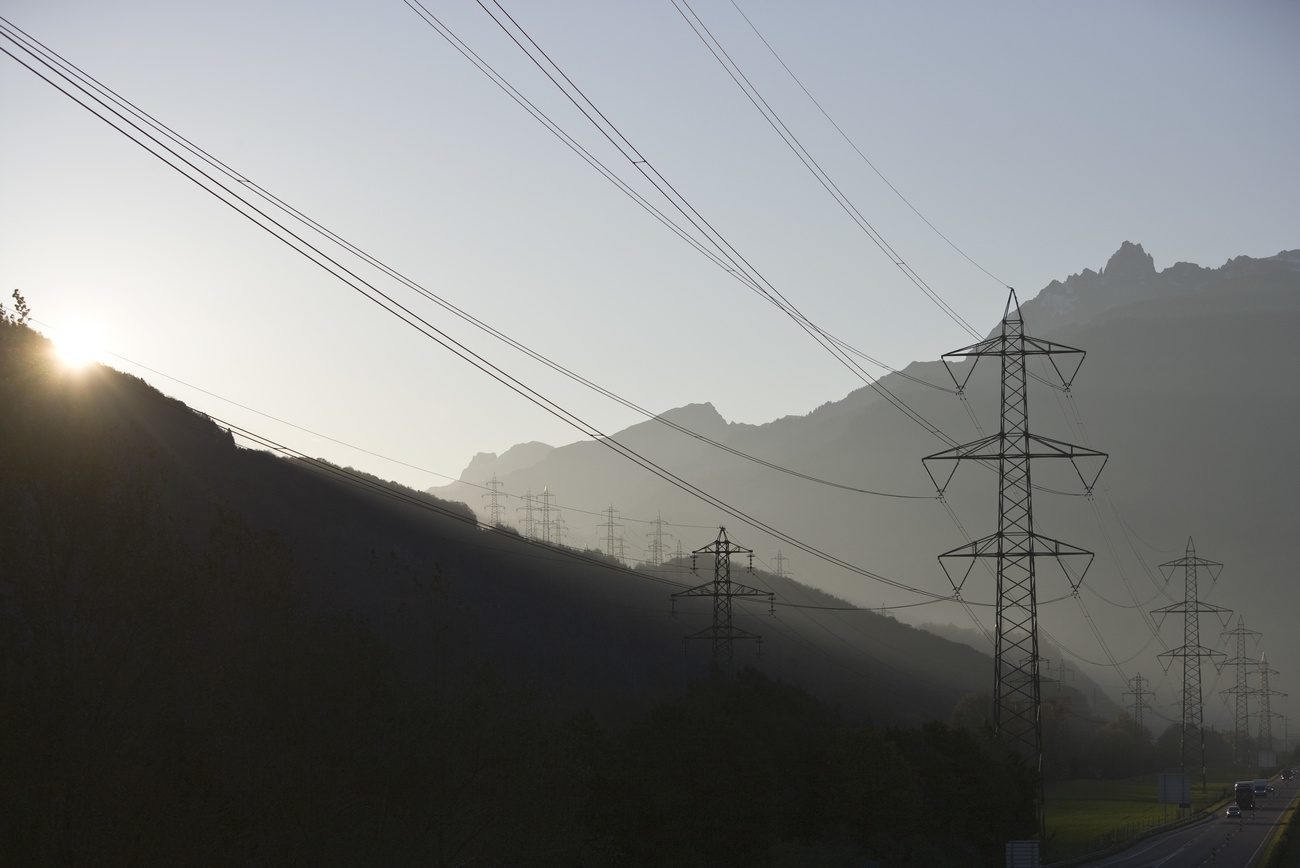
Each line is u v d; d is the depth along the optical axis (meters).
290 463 110.19
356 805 31.66
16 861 21.88
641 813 48.28
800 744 63.22
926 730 71.00
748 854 50.81
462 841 35.75
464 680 38.06
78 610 24.14
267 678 28.44
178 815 24.36
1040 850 60.78
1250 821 96.38
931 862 60.09
